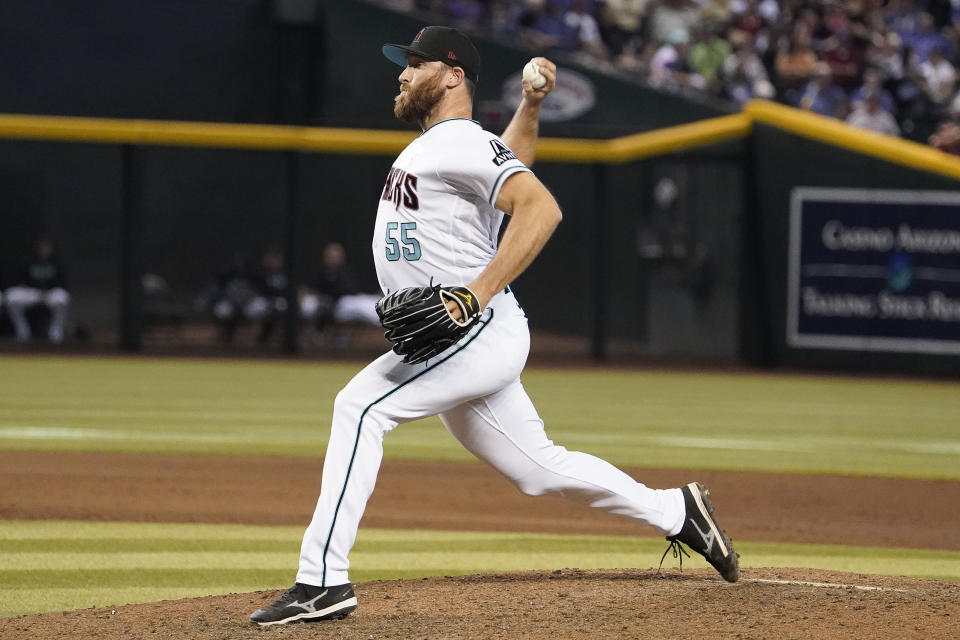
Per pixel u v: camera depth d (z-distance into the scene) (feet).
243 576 54.44
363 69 205.77
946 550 65.26
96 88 207.72
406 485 82.33
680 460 95.09
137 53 207.92
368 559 59.06
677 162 179.11
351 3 205.26
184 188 213.05
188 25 208.33
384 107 206.08
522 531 67.72
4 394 128.36
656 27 207.21
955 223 167.12
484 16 207.92
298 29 207.31
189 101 209.05
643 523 45.42
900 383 162.40
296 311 181.88
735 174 183.93
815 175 174.29
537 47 202.28
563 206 204.54
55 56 206.49
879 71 198.49
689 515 45.75
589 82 199.72
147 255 212.84
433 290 38.99
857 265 172.65
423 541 64.08
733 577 46.75
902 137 193.06
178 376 150.41
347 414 41.09
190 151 213.05
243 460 90.07
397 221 41.39
